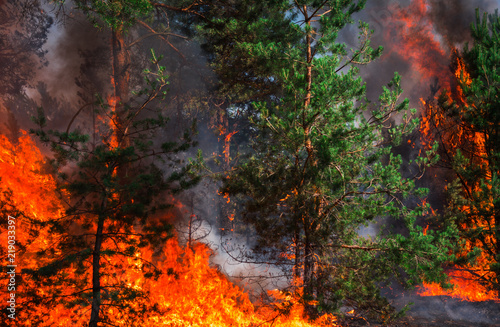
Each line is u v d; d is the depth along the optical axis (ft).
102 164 26.17
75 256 24.93
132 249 26.20
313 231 34.71
